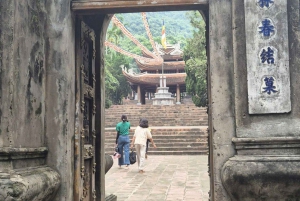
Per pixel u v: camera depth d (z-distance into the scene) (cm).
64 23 408
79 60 433
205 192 716
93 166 486
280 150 377
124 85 3438
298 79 387
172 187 778
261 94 386
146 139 1038
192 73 1786
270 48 389
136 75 3662
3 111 344
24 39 368
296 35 391
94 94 500
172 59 3803
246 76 391
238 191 369
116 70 3416
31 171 358
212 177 416
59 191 395
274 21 391
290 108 382
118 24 2598
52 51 407
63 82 403
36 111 386
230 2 402
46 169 384
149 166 1188
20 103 357
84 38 460
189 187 774
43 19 409
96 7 412
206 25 451
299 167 358
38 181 349
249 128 385
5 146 340
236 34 396
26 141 365
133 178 916
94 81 503
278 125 382
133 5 411
